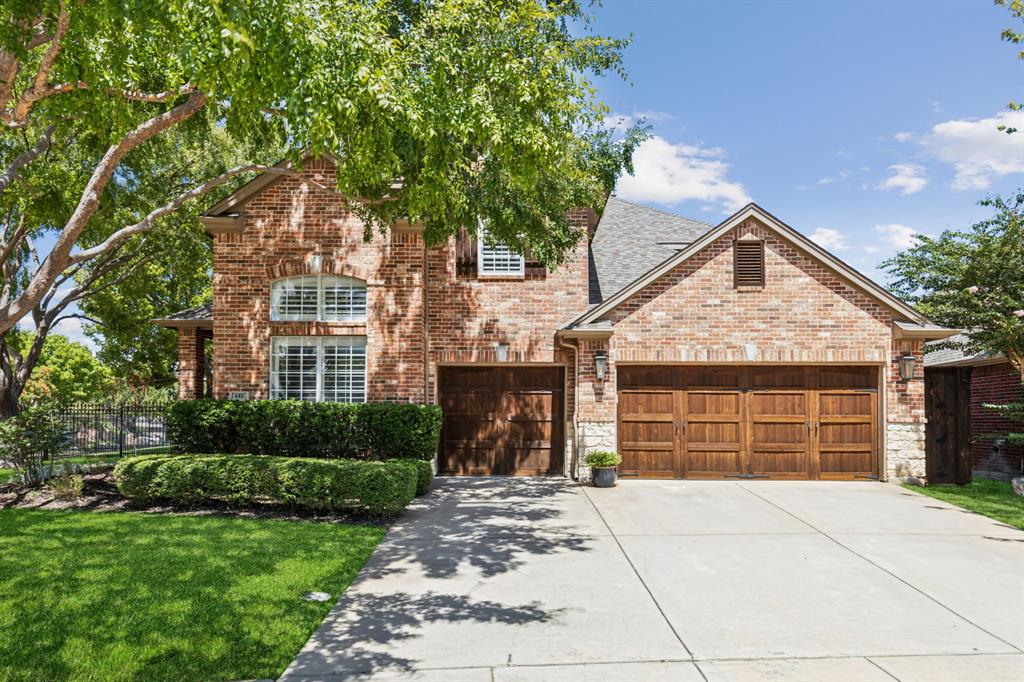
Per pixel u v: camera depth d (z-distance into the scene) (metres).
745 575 7.76
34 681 4.90
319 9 6.67
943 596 7.05
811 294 14.16
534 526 10.17
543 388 15.46
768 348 14.13
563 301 15.27
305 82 6.14
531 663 5.36
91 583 6.98
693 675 5.14
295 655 5.50
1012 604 6.81
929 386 14.87
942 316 14.57
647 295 14.31
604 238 18.55
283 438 13.42
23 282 24.12
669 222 19.48
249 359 14.34
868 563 8.25
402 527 10.07
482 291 15.29
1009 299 13.39
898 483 13.88
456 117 8.16
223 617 6.15
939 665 5.35
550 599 6.91
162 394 35.19
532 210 11.58
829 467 14.20
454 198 10.37
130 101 9.78
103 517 10.16
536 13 9.24
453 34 8.63
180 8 5.82
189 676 5.04
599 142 14.86
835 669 5.26
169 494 10.97
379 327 14.29
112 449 20.00
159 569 7.47
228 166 21.86
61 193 14.98
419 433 13.29
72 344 45.81
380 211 11.71
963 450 14.69
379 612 6.51
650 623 6.25
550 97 9.09
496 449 15.34
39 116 10.05
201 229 22.14
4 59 7.41
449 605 6.72
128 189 18.81
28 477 12.43
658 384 14.47
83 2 6.46
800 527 10.12
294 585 7.08
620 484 13.88
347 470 10.54
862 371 14.30
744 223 14.28
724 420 14.37
